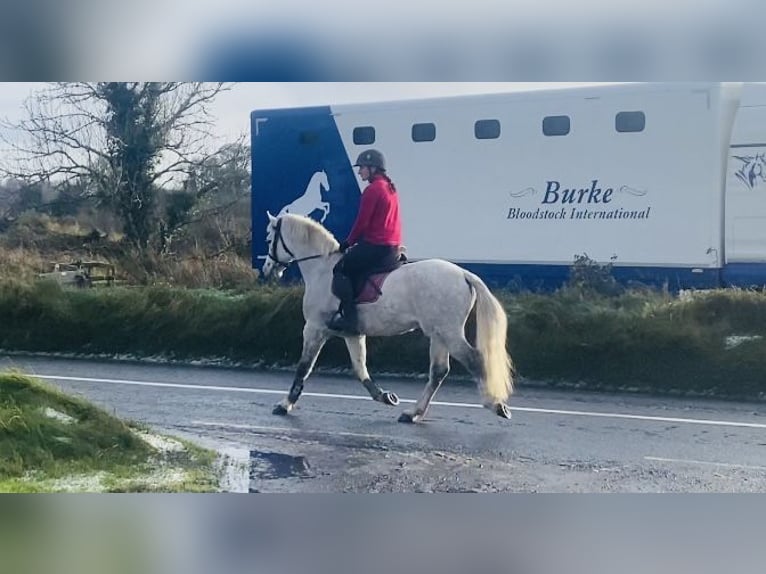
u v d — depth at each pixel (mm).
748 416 8820
